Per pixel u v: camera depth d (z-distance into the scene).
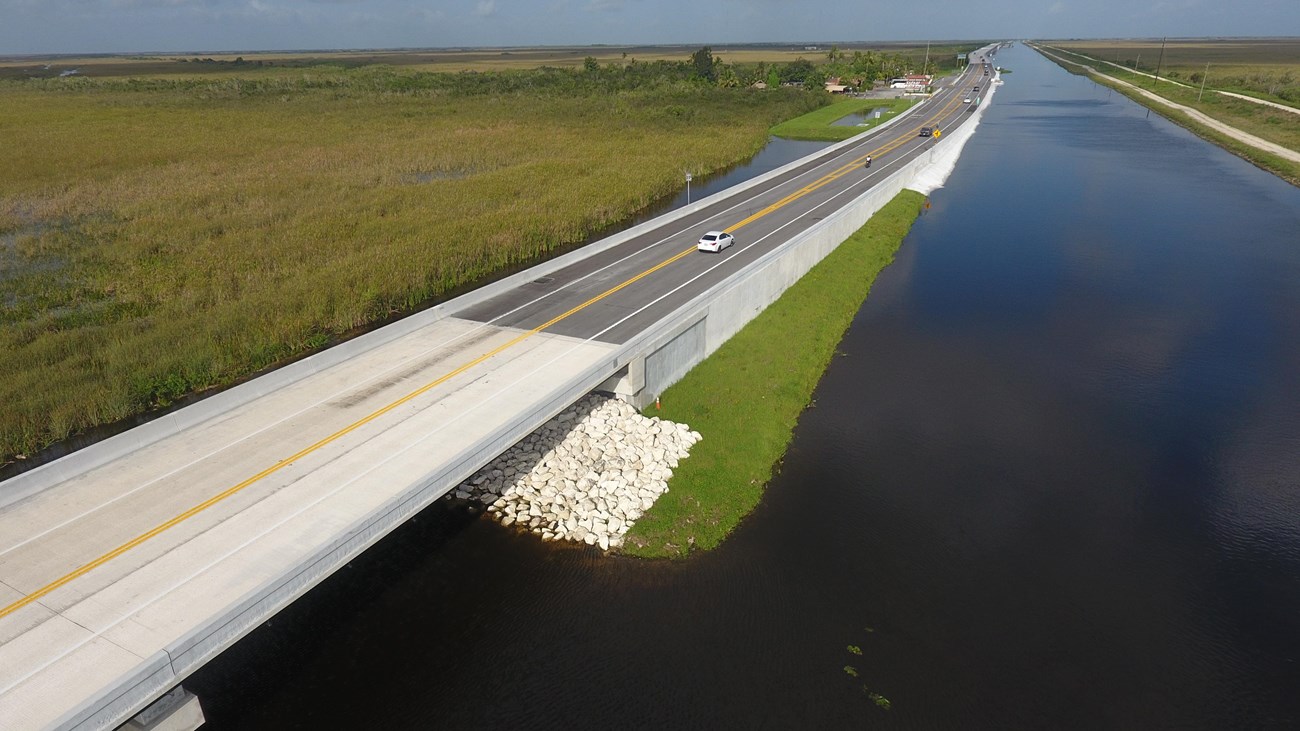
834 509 32.75
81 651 18.58
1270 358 46.75
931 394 42.53
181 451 27.53
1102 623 26.80
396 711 22.98
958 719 23.00
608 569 28.94
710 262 51.47
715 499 32.84
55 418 35.12
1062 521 32.09
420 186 79.94
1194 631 26.50
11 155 95.56
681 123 129.75
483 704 23.20
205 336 42.62
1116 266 63.47
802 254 55.78
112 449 26.84
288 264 55.16
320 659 24.84
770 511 32.66
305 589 20.92
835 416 40.28
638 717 22.80
